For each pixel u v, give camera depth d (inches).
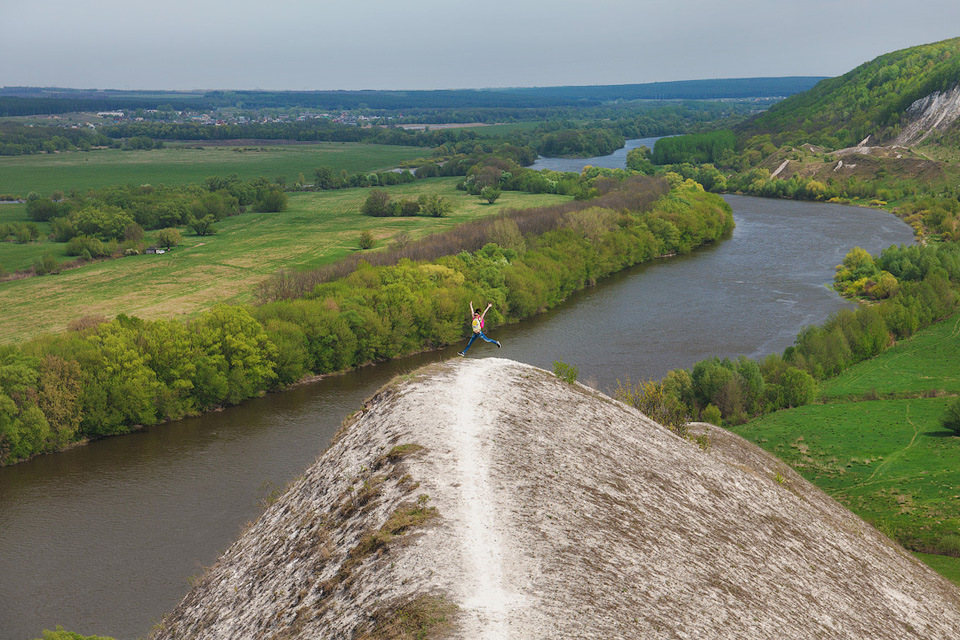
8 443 3169.3
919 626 1424.7
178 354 3678.6
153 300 5027.1
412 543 1058.7
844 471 3093.0
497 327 5039.4
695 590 1101.7
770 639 1061.1
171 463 3149.6
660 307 5423.2
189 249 6663.4
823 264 6569.9
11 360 3361.2
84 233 7032.5
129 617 2146.9
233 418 3666.3
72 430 3329.2
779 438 3452.3
